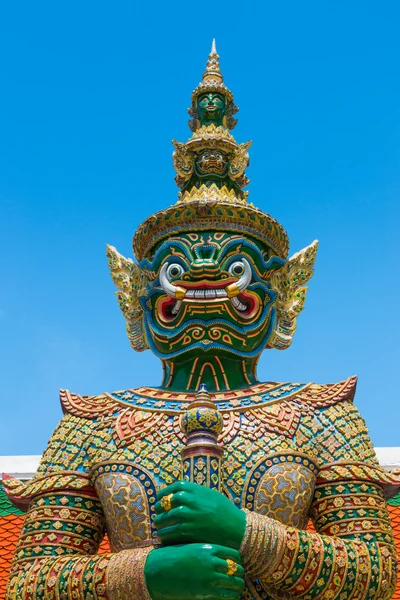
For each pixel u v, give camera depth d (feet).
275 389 30.48
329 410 29.89
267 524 25.88
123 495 27.86
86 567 26.66
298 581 26.22
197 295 30.99
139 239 33.27
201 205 31.53
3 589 37.60
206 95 35.70
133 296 33.96
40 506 28.89
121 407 30.32
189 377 31.37
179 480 26.71
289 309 33.63
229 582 24.49
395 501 41.60
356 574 26.76
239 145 34.50
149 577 25.05
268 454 28.09
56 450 30.12
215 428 26.63
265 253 32.63
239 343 31.42
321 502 28.50
